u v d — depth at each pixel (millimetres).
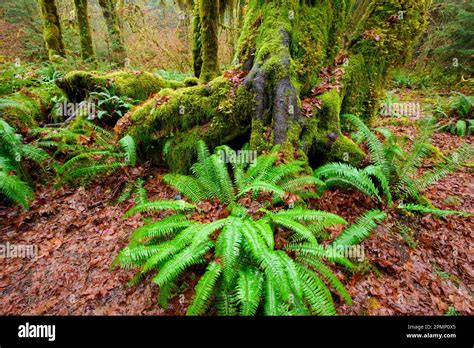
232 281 2660
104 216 4223
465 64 11930
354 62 4918
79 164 4953
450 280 3180
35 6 16078
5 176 3844
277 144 3945
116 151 5215
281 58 4227
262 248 2477
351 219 3842
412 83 12742
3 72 7277
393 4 4773
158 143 5102
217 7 6965
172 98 4887
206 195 3650
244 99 4406
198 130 4699
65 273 3375
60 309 2977
